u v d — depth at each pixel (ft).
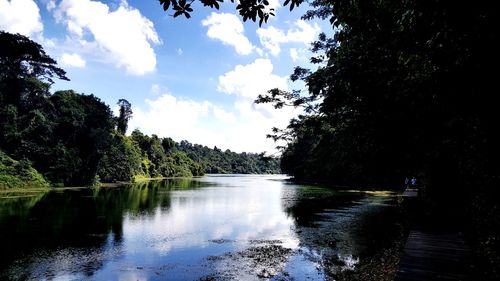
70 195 124.06
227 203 103.86
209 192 147.54
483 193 25.89
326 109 27.99
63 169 165.17
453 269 22.99
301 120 47.98
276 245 49.90
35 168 160.66
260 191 153.58
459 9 11.83
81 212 80.84
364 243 50.19
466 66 13.42
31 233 56.95
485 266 23.24
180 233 58.34
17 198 109.19
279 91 43.16
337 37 23.59
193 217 75.61
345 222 68.28
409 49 17.10
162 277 36.63
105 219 71.56
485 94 13.29
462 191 39.22
